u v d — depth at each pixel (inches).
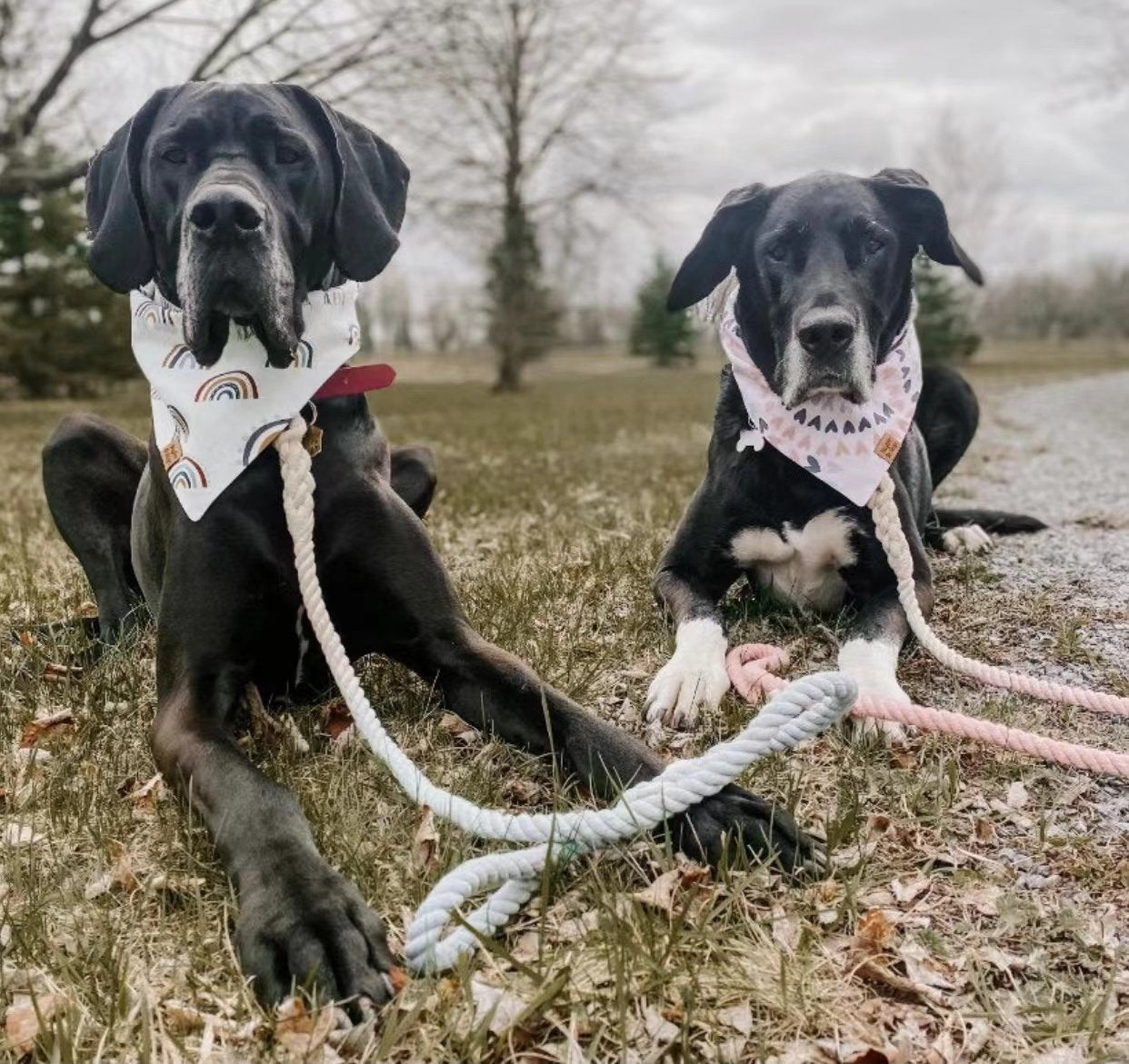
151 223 117.2
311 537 111.3
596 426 681.6
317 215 118.1
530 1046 75.1
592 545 209.2
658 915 87.0
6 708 132.1
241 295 107.7
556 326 1553.9
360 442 125.2
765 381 147.3
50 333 1194.0
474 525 256.1
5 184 541.6
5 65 532.1
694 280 156.6
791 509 146.3
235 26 502.9
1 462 478.3
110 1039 75.0
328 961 77.3
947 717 109.0
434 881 92.0
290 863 85.0
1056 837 98.6
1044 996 79.7
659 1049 73.5
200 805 96.1
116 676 139.5
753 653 133.6
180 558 116.5
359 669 137.0
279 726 118.3
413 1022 74.0
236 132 113.6
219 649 115.3
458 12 540.1
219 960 82.6
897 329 150.7
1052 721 124.2
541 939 81.6
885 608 139.9
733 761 94.4
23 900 92.2
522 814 104.0
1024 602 162.7
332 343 119.3
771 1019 77.0
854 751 113.5
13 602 185.2
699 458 425.4
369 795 107.3
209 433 114.6
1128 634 149.3
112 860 97.4
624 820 91.8
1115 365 1771.7
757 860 92.4
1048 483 329.4
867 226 142.4
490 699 115.7
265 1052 73.5
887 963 82.8
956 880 92.5
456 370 2119.8
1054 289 3021.7
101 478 154.6
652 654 144.3
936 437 209.9
